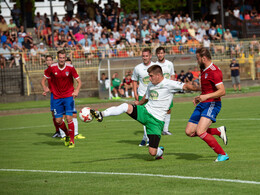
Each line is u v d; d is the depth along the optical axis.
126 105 12.73
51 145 18.42
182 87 12.66
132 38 53.94
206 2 65.94
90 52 48.34
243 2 62.31
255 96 39.84
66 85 17.73
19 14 60.12
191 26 56.53
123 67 47.09
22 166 13.69
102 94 44.34
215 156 13.70
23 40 51.25
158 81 12.70
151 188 9.35
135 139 18.83
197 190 9.03
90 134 21.20
